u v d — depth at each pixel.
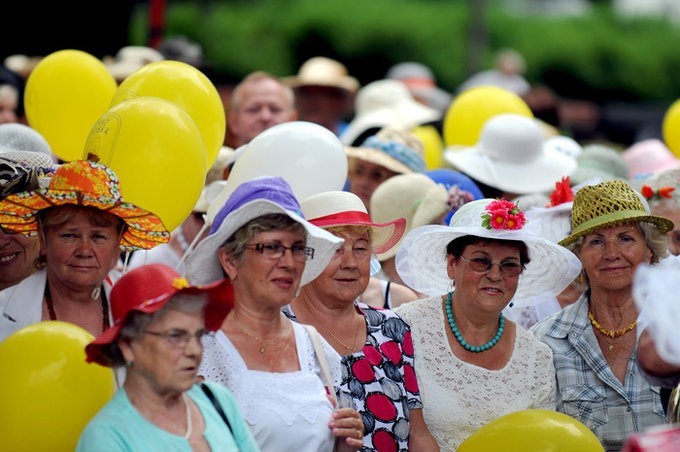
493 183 24.62
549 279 17.64
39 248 15.64
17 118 25.69
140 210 14.53
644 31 75.69
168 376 12.16
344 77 34.88
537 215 18.88
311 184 17.59
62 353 13.18
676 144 28.11
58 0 32.19
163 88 17.88
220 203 17.52
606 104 63.66
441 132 33.59
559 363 17.17
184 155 16.28
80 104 19.44
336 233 16.00
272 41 59.41
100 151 16.16
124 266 17.12
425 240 16.88
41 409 12.93
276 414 14.02
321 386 14.62
